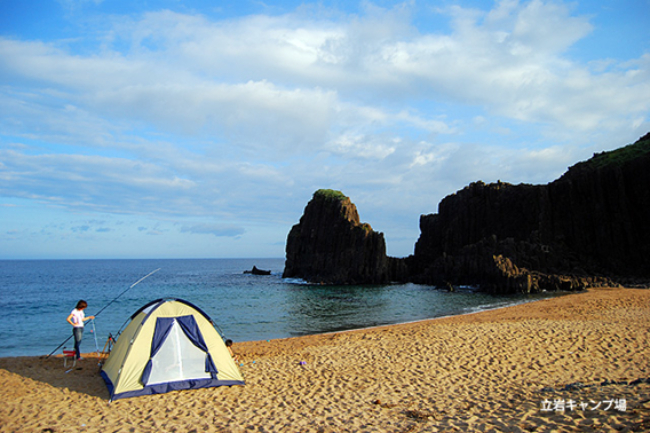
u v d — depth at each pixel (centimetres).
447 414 1110
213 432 1051
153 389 1370
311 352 2094
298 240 10281
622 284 6575
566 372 1540
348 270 8944
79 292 7244
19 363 1803
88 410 1220
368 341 2339
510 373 1572
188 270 17325
